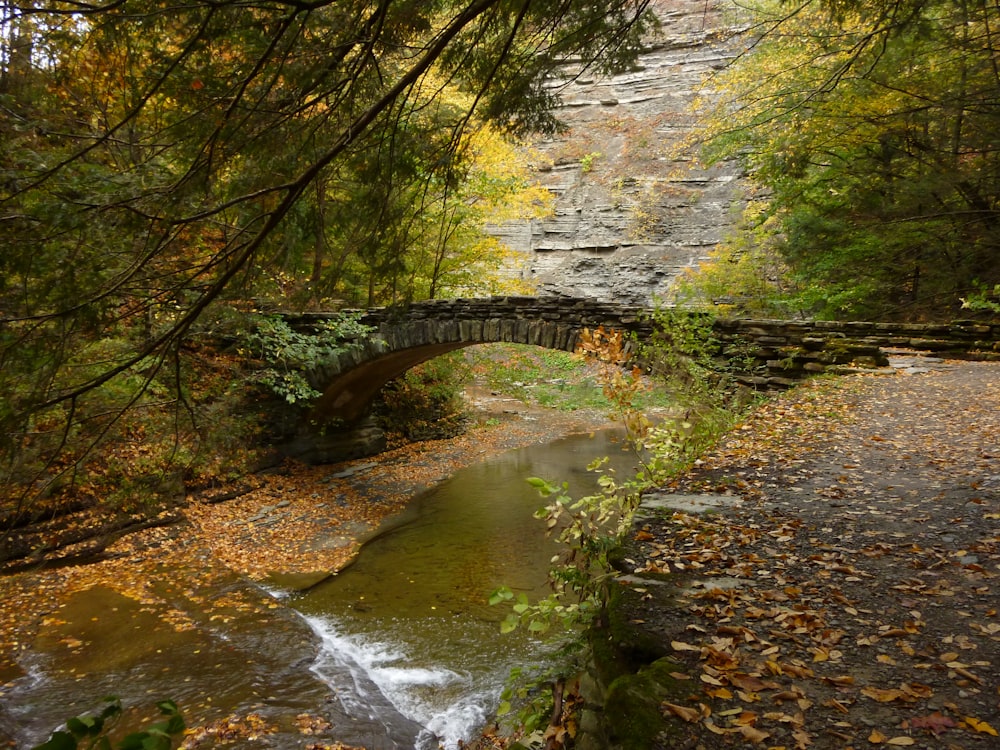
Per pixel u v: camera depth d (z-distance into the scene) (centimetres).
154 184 353
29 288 349
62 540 1098
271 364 1577
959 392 760
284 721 675
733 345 978
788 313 1756
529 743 331
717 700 228
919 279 1529
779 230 1814
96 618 917
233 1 296
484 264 2430
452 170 466
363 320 1672
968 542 378
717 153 1652
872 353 929
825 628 284
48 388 362
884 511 432
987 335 1045
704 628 280
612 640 277
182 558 1150
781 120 1379
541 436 2227
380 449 1956
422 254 1559
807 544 380
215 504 1396
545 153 3741
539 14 420
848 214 1620
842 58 1223
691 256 3359
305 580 1095
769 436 640
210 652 832
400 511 1472
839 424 668
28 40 366
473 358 2608
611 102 3756
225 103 355
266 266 423
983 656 260
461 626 919
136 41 353
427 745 655
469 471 1798
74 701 714
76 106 428
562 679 329
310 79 353
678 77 3609
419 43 423
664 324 987
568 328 1338
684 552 368
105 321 368
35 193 343
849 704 228
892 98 1245
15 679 758
